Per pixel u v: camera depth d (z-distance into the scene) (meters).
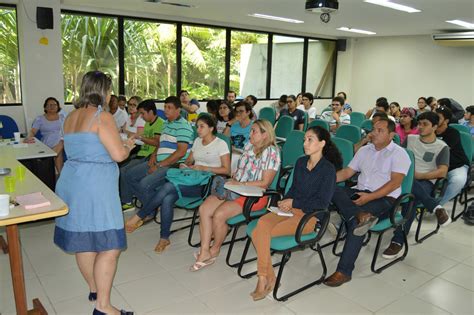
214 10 6.43
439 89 8.92
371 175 3.14
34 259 3.06
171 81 7.57
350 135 4.65
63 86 5.88
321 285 2.80
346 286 2.79
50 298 2.55
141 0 5.68
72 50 6.43
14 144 3.97
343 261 2.80
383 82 9.82
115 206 2.16
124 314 2.33
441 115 3.99
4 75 5.80
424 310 2.52
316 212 2.52
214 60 8.06
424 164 3.70
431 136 3.71
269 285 2.60
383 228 2.89
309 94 7.29
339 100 6.49
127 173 3.98
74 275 2.85
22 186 2.39
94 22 6.54
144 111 4.18
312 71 9.90
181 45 7.51
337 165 2.77
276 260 3.15
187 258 3.16
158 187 3.60
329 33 9.30
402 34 8.98
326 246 3.43
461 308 2.55
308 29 8.60
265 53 8.84
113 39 6.77
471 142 3.95
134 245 3.36
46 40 5.57
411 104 9.42
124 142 2.36
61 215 2.00
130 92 7.13
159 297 2.60
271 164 2.98
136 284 2.75
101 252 2.20
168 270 2.96
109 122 2.10
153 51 7.24
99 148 2.09
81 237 2.11
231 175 3.51
